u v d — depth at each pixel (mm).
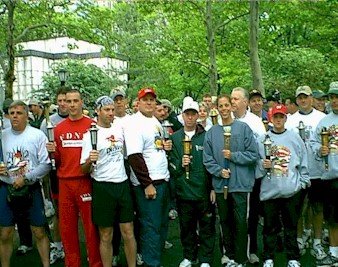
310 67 23812
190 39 22531
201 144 5734
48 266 5695
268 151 5406
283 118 5609
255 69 15797
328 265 5828
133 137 5453
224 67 22000
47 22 18203
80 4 18281
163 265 6117
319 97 7688
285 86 22953
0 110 7715
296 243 5680
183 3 19750
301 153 5617
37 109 8469
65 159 5410
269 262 5699
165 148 5711
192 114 5750
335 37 20062
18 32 18922
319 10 16844
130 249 5414
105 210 5246
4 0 16094
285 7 16938
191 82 27906
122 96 6543
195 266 5930
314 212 6062
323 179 5699
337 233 5793
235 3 19000
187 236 5863
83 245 7051
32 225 5566
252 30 15711
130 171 5547
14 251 6895
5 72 18266
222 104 5582
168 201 5754
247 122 6062
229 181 5531
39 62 35781
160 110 7273
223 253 6074
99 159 5234
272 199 5598
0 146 5449
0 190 5477
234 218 5570
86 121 5504
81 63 29609
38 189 5594
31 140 5492
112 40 19062
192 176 5699
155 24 29625
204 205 5715
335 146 5590
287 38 27766
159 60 24844
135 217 5777
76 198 5406
